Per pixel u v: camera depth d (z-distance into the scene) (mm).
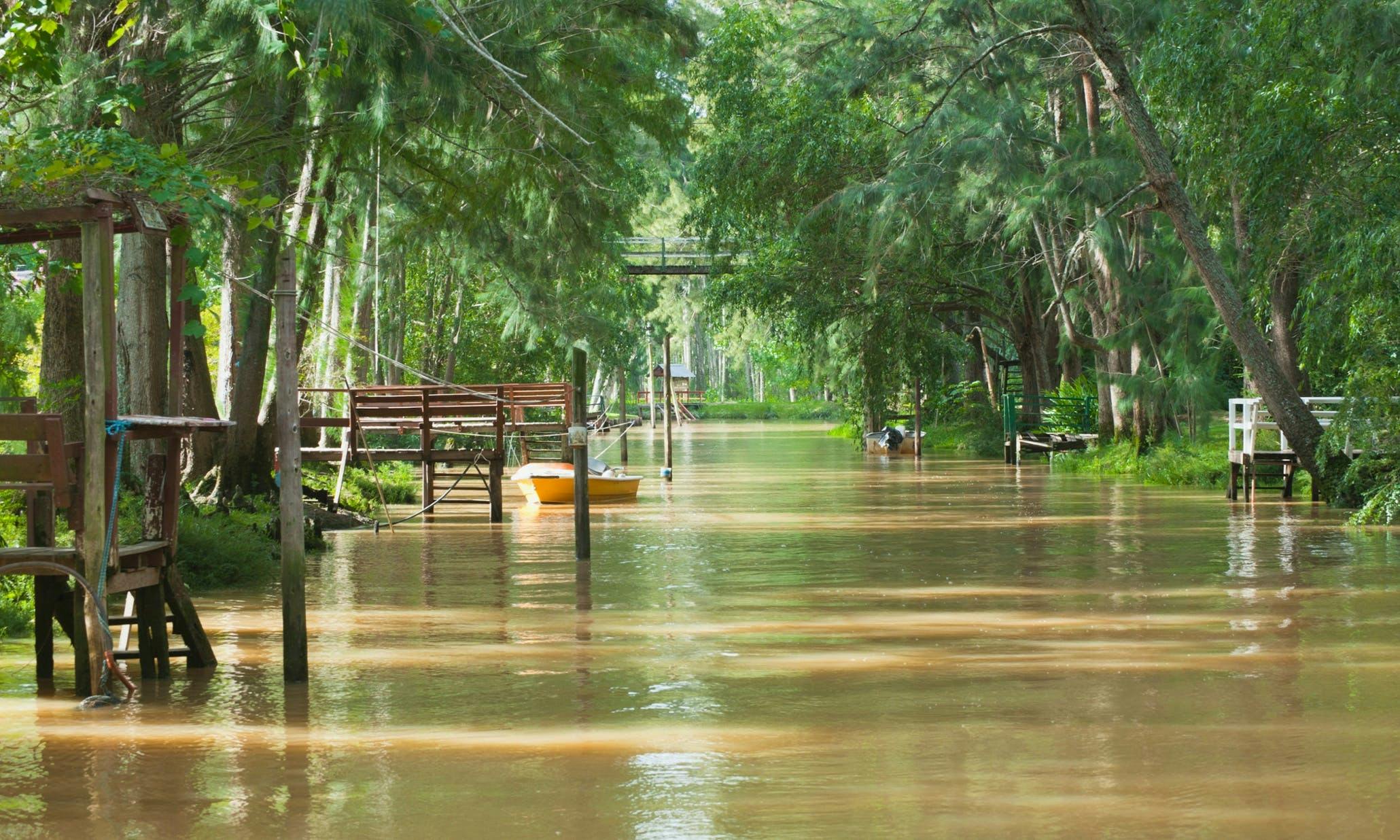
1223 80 24734
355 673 12172
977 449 55094
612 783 8641
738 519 28234
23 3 13406
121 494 19266
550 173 22750
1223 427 45750
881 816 7902
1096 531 24328
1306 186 24172
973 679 11750
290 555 11789
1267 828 7648
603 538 24469
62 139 10781
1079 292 42719
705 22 46656
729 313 49375
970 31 42219
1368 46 22875
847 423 79125
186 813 8102
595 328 33562
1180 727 9984
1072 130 37719
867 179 44000
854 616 15258
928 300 50281
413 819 7941
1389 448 25109
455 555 22125
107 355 10852
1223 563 19469
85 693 11109
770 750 9422
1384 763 8992
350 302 32219
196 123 19703
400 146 22078
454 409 29234
